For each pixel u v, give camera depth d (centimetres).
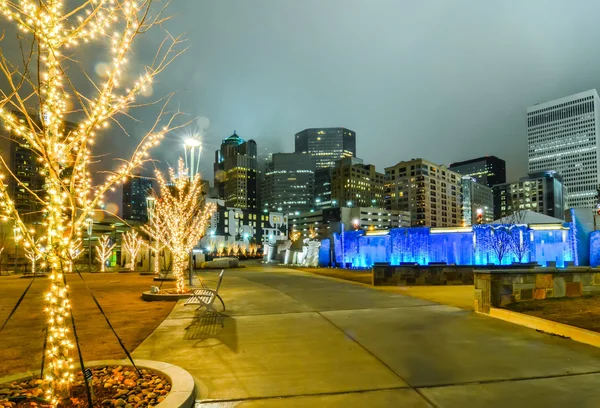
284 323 888
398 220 16262
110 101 456
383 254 3186
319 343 716
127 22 441
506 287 981
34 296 1528
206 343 723
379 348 679
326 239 3706
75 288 1770
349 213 6353
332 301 1198
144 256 3312
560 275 1042
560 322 784
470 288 1565
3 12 396
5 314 1095
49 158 434
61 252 449
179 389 469
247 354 653
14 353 687
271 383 525
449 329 805
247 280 2031
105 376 532
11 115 417
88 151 467
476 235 2730
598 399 463
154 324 916
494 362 596
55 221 448
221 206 13138
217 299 1272
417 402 462
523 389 495
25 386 501
